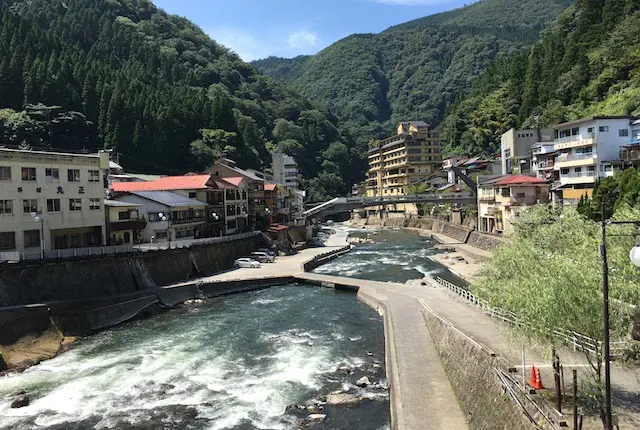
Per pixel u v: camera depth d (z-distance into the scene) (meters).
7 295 31.45
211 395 22.89
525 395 15.09
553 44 105.31
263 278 48.19
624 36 82.12
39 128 79.75
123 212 49.22
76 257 37.00
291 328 33.62
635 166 51.31
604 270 11.17
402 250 72.62
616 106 70.94
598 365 13.60
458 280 47.78
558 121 84.69
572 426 13.35
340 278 48.22
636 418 13.61
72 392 23.25
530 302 14.34
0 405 21.86
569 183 58.06
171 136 99.19
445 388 20.97
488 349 19.97
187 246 48.75
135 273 41.22
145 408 21.61
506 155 87.81
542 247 19.27
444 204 98.94
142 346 30.00
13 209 36.59
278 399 22.41
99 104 93.56
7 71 85.62
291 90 192.00
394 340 27.47
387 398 22.23
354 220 134.62
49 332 30.33
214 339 31.33
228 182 69.50
